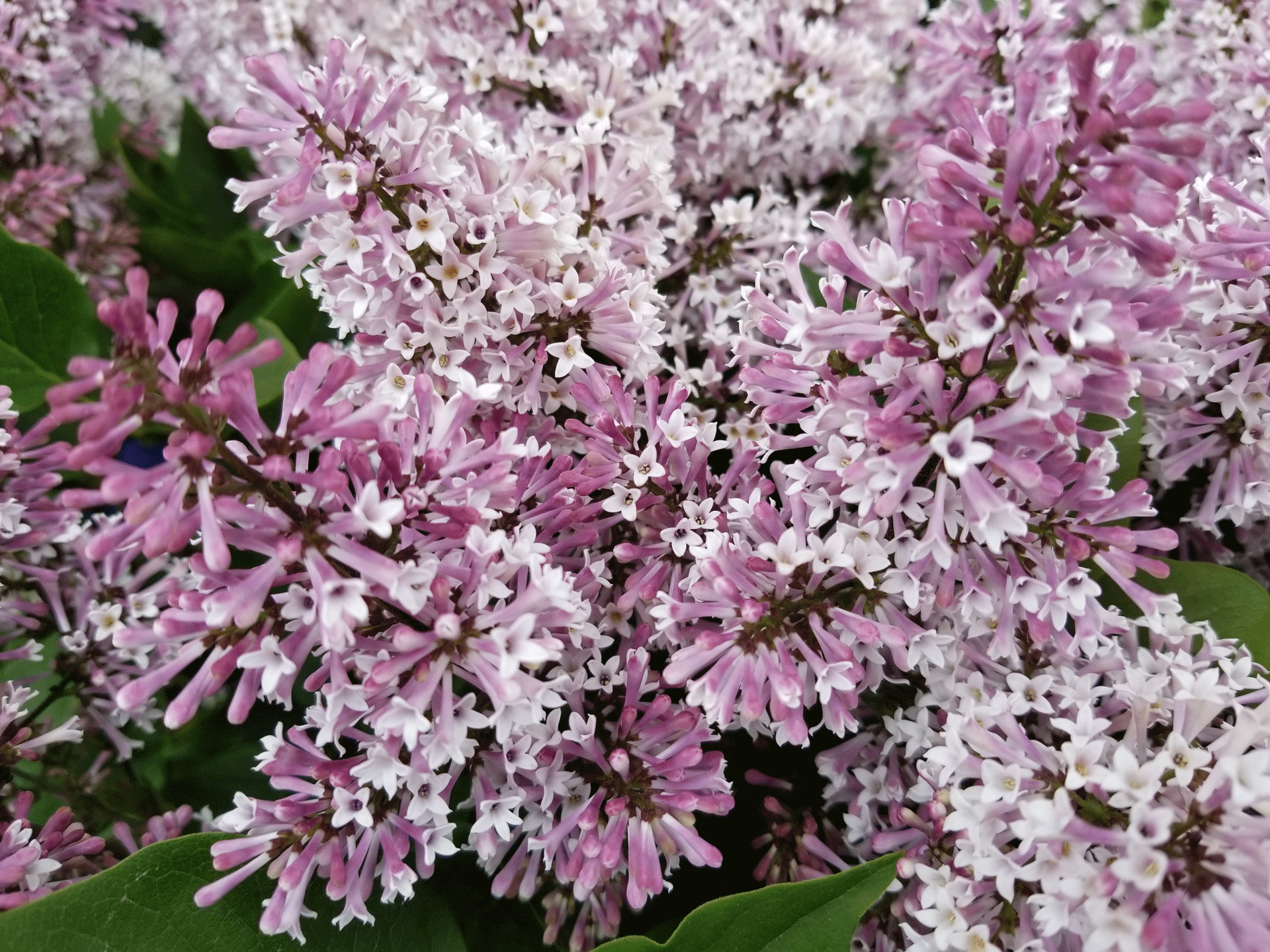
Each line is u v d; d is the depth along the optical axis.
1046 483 0.16
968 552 0.17
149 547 0.15
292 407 0.16
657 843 0.18
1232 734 0.16
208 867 0.18
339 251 0.18
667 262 0.23
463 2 0.23
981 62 0.24
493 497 0.17
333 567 0.15
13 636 0.23
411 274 0.18
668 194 0.22
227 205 0.33
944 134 0.25
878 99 0.26
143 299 0.15
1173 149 0.15
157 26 0.35
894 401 0.16
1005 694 0.18
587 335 0.20
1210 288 0.18
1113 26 0.29
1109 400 0.16
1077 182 0.15
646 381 0.20
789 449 0.20
